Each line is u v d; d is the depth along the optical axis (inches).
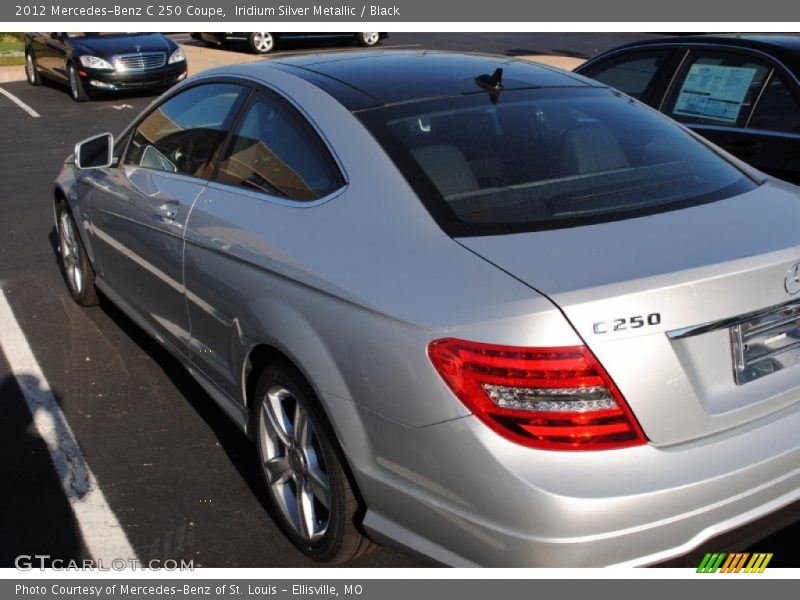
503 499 84.2
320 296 101.1
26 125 477.4
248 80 136.4
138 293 160.7
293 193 115.6
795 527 122.0
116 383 167.9
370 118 114.6
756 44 201.9
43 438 147.8
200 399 161.5
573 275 87.2
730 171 118.3
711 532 87.9
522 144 113.0
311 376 100.9
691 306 87.1
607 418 84.0
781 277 93.0
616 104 131.6
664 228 97.0
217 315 125.6
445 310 88.0
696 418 88.1
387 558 117.5
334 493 104.2
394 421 91.8
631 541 84.0
